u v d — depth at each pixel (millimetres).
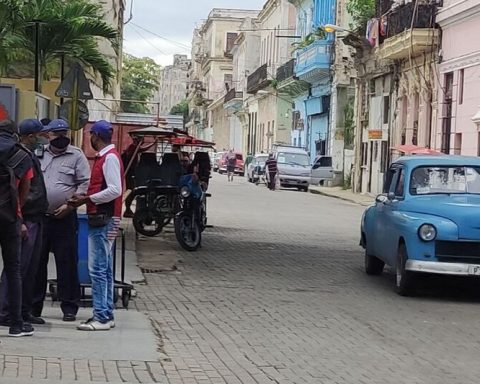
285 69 60938
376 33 37938
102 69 21625
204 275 14227
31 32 19719
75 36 19875
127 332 9352
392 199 13758
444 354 9180
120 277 12789
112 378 7391
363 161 44344
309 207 32844
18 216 8391
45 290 9578
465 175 13633
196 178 17234
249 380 7688
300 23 63375
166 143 19984
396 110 38375
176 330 9805
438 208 12438
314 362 8539
